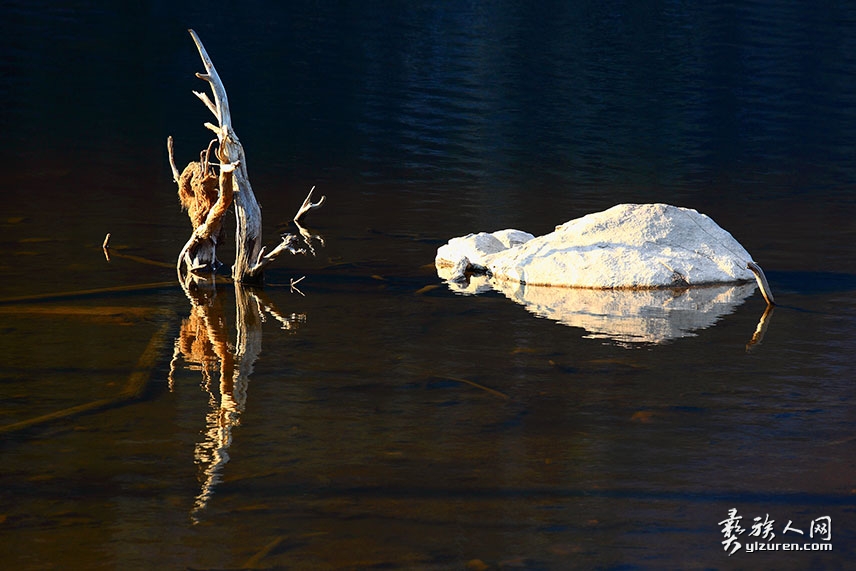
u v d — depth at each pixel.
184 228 24.64
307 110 43.59
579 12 74.69
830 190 31.11
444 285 20.00
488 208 27.61
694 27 69.19
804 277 20.72
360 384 14.10
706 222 21.12
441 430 12.52
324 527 10.12
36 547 9.69
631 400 13.56
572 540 9.96
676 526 10.30
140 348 15.60
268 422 12.71
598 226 20.88
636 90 50.12
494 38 63.62
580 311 18.05
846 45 63.69
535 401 13.52
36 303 17.95
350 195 29.16
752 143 39.34
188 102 44.31
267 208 27.44
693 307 18.36
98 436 12.21
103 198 27.75
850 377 14.48
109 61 52.91
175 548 9.70
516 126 41.47
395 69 53.62
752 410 13.24
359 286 19.84
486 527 10.19
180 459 11.60
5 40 57.16
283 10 71.94
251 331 16.61
